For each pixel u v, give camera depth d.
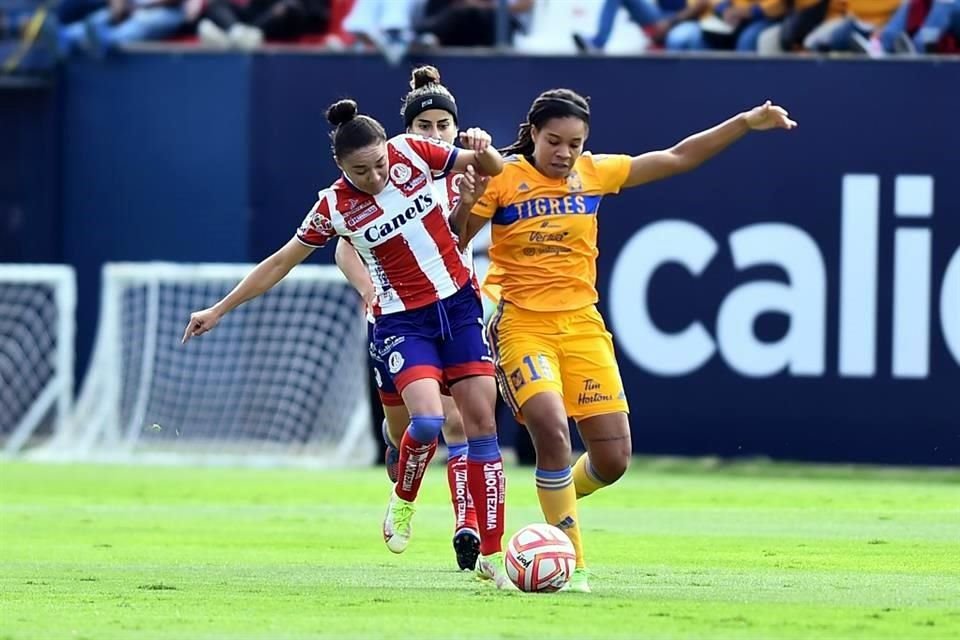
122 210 55.88
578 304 24.47
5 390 58.91
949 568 27.31
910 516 37.03
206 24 56.03
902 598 22.95
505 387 24.39
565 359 24.38
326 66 52.50
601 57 49.66
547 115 23.77
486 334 25.64
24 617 21.03
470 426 24.44
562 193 24.44
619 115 49.62
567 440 23.69
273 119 53.16
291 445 55.31
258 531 34.06
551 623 20.20
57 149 56.56
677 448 49.25
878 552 29.83
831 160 48.25
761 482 46.09
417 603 22.16
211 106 54.19
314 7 55.91
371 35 52.28
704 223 48.94
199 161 54.47
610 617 20.72
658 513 37.97
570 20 52.16
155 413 55.91
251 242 53.62
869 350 48.06
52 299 58.34
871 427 48.12
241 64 53.44
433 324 24.64
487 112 50.50
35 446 57.97
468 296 24.91
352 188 24.41
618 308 49.41
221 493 43.50
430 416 24.19
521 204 24.38
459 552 25.81
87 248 56.47
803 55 48.56
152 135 55.19
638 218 49.22
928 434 47.84
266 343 55.69
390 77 51.69
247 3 56.69
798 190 48.41
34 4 59.12
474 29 52.50
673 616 20.81
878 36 49.97
